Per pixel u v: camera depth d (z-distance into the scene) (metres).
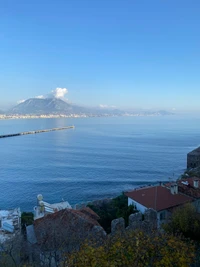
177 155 144.25
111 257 10.80
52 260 22.95
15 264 20.69
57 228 25.66
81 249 12.20
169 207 38.44
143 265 10.71
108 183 90.31
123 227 29.70
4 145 192.50
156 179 95.00
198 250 20.77
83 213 34.62
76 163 123.31
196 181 48.22
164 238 12.62
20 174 103.50
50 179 95.62
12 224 34.88
